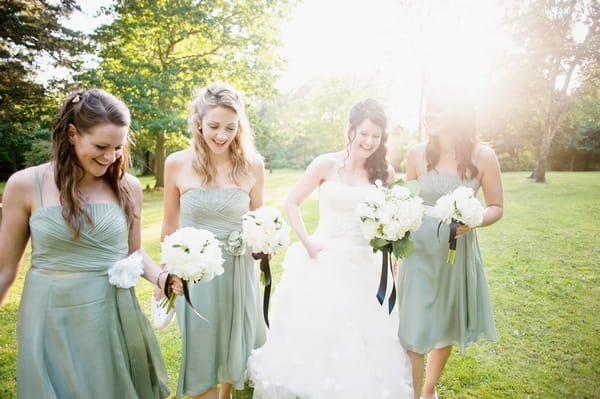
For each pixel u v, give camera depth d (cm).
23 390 163
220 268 186
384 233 222
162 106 1714
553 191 1413
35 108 1525
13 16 1355
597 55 1742
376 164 278
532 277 524
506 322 394
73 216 165
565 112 2214
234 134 226
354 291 256
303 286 266
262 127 1955
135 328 185
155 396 198
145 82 1612
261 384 245
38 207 166
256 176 257
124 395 183
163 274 194
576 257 610
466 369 313
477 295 260
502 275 534
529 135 2656
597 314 408
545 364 319
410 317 256
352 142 267
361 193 265
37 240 165
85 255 172
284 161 4681
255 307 260
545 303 438
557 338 360
